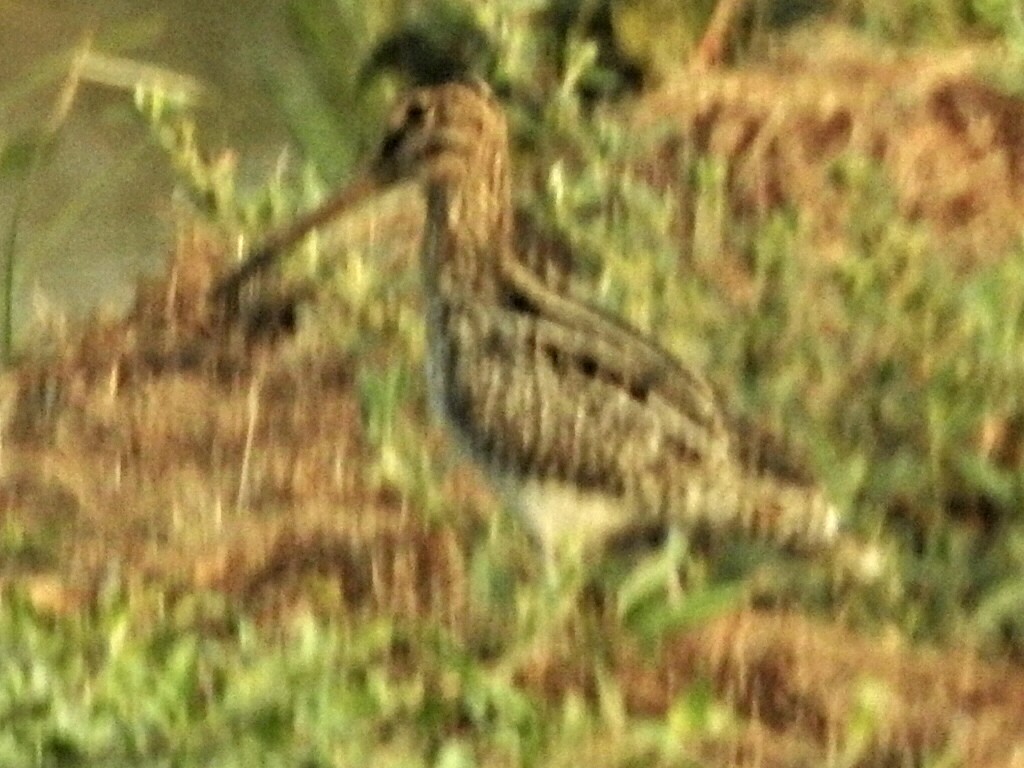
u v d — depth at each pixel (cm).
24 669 1020
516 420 1076
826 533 1055
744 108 1405
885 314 1253
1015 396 1180
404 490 1181
